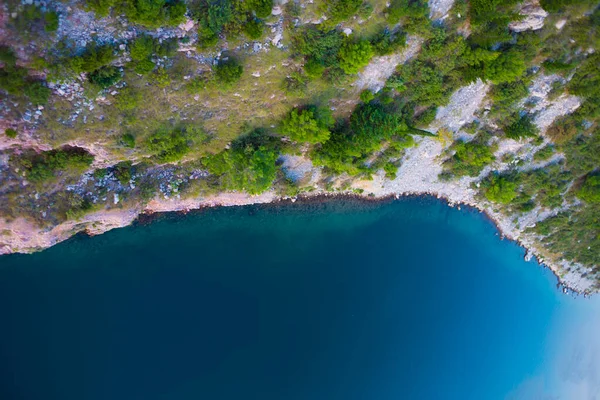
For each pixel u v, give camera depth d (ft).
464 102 131.13
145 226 134.51
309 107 117.39
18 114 97.55
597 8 109.60
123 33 94.94
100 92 100.12
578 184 146.20
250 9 96.89
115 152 111.86
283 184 138.21
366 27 106.01
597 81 122.93
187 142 117.70
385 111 126.52
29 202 112.98
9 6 84.33
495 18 106.63
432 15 108.27
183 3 93.66
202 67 104.47
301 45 104.88
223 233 141.28
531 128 133.80
